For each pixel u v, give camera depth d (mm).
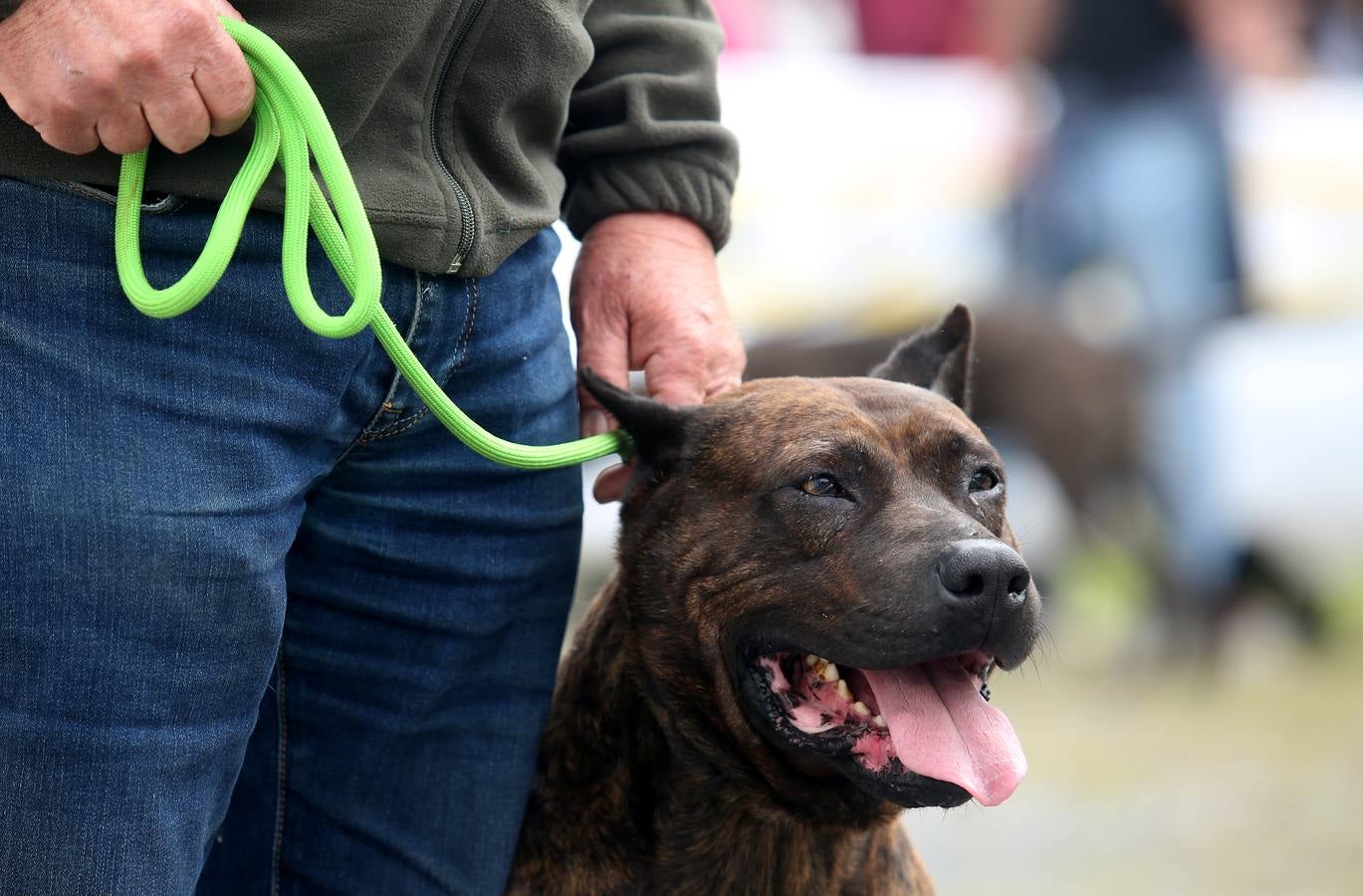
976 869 11633
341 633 6176
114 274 5035
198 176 5121
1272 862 11570
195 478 5098
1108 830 12461
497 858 6480
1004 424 19141
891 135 18375
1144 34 17828
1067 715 16469
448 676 6270
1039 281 18750
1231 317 18594
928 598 5863
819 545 6250
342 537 6023
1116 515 19094
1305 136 19688
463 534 6188
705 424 6645
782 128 18031
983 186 18547
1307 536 20547
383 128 5496
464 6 5512
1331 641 18797
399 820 6336
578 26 5957
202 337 5176
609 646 6777
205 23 4793
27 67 4746
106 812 4992
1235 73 18609
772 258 17938
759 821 6699
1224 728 15633
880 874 6938
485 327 5984
